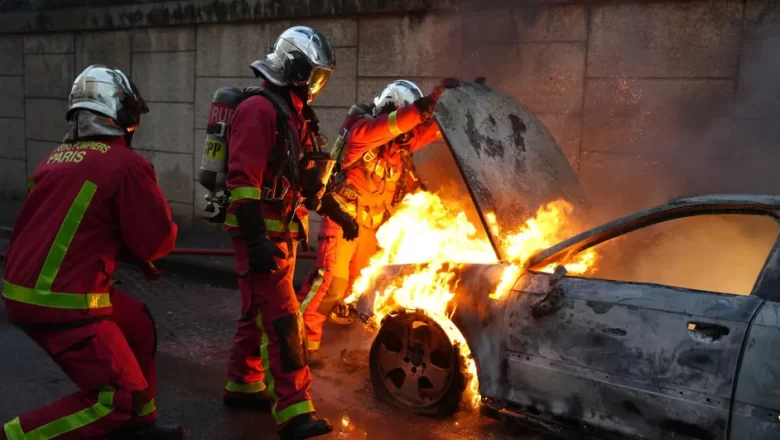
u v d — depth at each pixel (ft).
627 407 8.77
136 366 8.57
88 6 30.30
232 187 9.85
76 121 8.57
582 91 18.66
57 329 8.11
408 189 14.38
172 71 28.19
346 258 13.74
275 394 10.09
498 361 10.27
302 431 9.80
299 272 20.77
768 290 8.17
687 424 8.24
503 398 10.18
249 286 10.35
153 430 8.75
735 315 8.10
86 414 8.24
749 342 7.88
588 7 18.35
